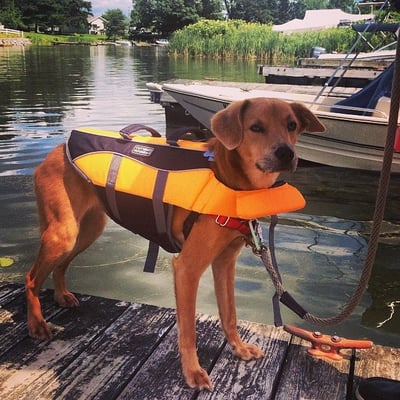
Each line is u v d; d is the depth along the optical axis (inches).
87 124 157.5
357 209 91.9
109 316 44.4
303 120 37.8
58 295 45.8
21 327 42.5
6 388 34.9
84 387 35.2
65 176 40.4
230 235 35.0
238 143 33.8
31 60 479.2
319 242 76.1
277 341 41.0
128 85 265.3
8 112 179.6
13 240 72.8
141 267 66.6
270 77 225.3
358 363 38.2
